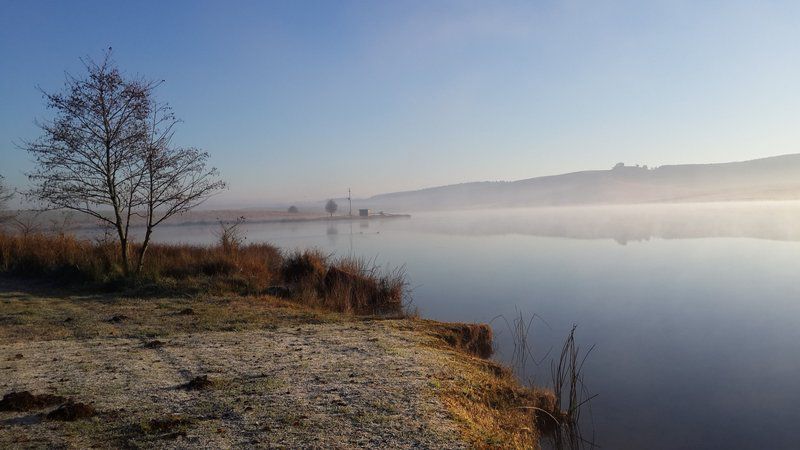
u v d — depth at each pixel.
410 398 6.07
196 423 5.17
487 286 21.23
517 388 7.71
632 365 10.64
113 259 15.42
